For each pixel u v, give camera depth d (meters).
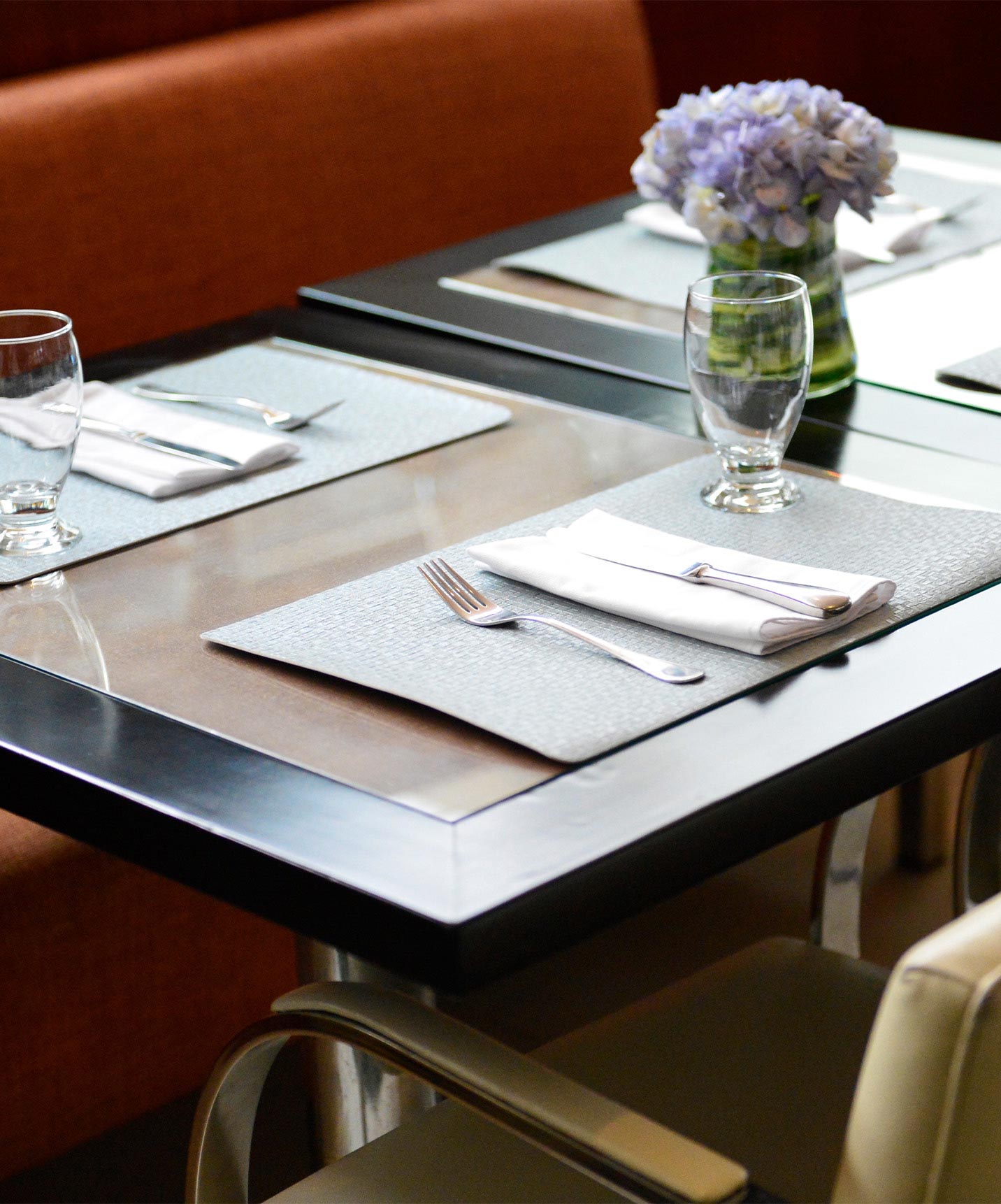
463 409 1.44
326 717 0.95
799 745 0.89
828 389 1.45
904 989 0.68
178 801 0.87
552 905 0.79
